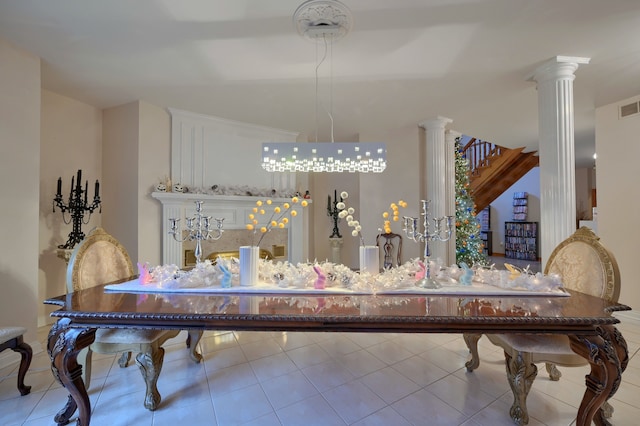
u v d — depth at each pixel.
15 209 2.39
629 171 3.44
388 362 2.36
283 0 1.96
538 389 1.96
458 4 1.99
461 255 5.03
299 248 4.83
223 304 1.49
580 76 2.93
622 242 3.48
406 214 4.57
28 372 2.17
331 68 2.84
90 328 1.41
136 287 1.82
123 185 3.66
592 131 4.84
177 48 2.50
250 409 1.76
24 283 2.44
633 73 2.88
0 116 2.32
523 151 6.09
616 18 2.11
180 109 3.87
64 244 3.23
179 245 3.81
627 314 3.39
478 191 6.75
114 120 3.74
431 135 4.27
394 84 3.17
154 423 1.64
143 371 1.76
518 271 1.97
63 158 3.42
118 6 2.00
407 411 1.74
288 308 1.42
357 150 2.62
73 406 1.62
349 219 2.09
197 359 2.34
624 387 1.98
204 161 4.12
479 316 1.30
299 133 4.91
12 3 1.96
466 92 3.36
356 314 1.33
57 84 3.14
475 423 1.63
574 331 1.31
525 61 2.69
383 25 2.20
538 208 8.92
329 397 1.89
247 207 4.41
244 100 3.60
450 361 2.38
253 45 2.46
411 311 1.37
